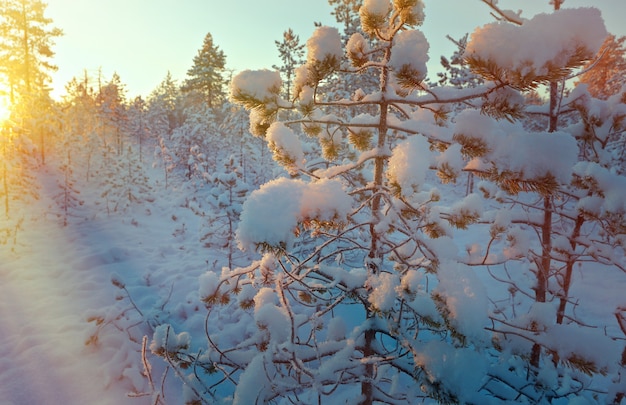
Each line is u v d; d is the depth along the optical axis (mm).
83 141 23500
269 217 2025
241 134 26000
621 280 10453
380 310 2457
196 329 6969
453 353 2312
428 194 3652
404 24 2785
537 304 2736
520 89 2039
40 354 6004
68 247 12445
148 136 42812
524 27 1935
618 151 10453
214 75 43875
